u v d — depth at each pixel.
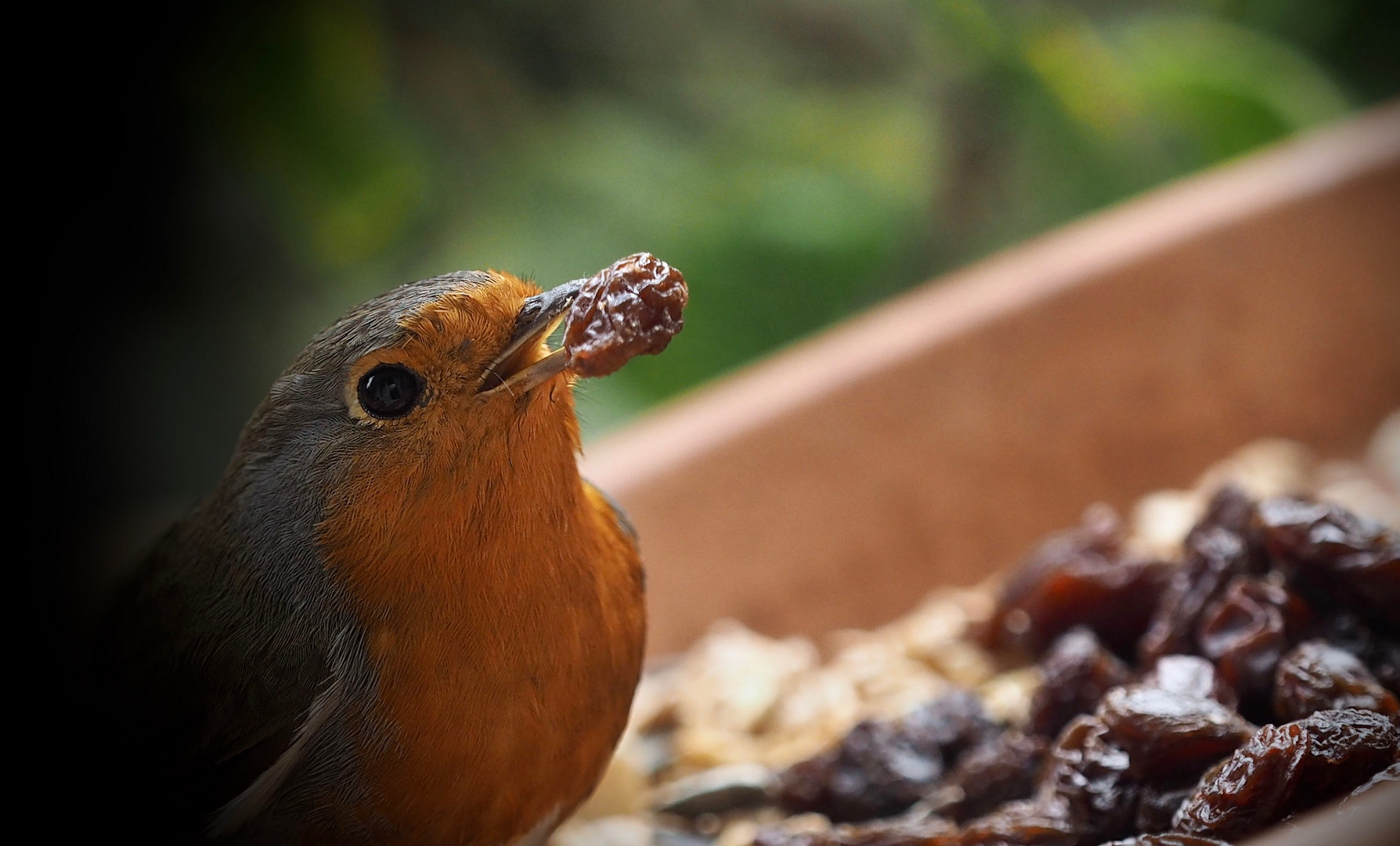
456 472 0.57
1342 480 0.67
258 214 1.15
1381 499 0.66
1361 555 0.58
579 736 0.58
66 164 1.11
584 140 1.27
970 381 0.67
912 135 1.20
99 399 1.17
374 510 0.58
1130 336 0.68
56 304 1.15
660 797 0.63
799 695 0.64
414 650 0.57
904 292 1.07
